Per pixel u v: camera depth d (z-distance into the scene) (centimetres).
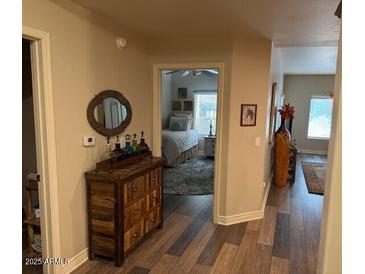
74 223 238
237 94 321
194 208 389
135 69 315
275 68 433
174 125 746
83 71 237
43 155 209
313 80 833
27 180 274
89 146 250
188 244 288
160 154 357
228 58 314
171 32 307
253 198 355
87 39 239
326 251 142
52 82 206
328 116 841
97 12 243
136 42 314
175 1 213
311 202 427
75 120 232
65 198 227
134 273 237
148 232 293
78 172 239
